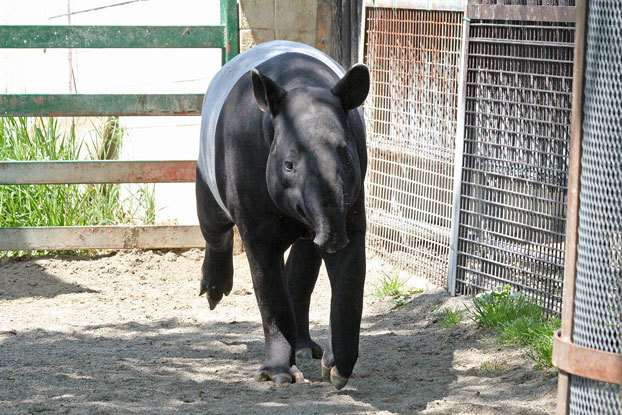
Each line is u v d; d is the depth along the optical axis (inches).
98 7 601.9
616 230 144.8
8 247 411.2
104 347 296.7
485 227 329.1
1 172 410.0
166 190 502.0
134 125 532.7
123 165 418.0
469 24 328.8
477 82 328.8
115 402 232.8
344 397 235.6
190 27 421.4
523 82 306.8
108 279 397.7
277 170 213.9
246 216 241.0
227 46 423.2
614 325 145.3
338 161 205.2
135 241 423.5
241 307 355.3
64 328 322.0
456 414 220.2
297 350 277.7
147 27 416.2
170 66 506.9
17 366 269.6
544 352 258.7
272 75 245.6
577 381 151.0
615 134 143.9
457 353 280.4
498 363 264.7
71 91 636.1
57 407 227.5
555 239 297.6
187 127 484.1
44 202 449.4
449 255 347.6
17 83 732.0
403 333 310.2
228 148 242.5
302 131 208.2
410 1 371.6
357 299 234.2
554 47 292.2
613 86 143.2
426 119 369.4
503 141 318.0
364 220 237.8
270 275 245.6
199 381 255.3
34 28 406.3
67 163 413.7
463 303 329.4
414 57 376.5
